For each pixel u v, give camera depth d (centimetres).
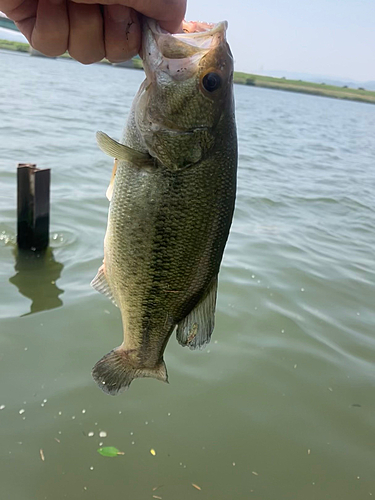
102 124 286
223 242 35
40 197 104
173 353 79
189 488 56
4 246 107
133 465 58
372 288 109
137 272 35
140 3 30
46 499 53
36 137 220
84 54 33
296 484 58
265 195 179
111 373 38
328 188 208
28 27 33
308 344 84
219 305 93
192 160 33
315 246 132
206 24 36
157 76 33
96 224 125
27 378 69
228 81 33
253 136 345
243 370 76
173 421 66
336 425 68
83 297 90
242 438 64
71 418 63
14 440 59
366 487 59
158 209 33
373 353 84
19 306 85
